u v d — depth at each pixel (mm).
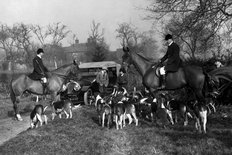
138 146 7320
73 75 13391
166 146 7062
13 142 7957
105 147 7398
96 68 18500
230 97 11344
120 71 14508
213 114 10562
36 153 6930
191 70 9258
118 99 11336
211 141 7055
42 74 12070
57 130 9195
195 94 9344
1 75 36906
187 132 8172
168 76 9609
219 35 15141
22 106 16516
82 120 10914
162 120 9336
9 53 52500
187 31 14930
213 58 14125
